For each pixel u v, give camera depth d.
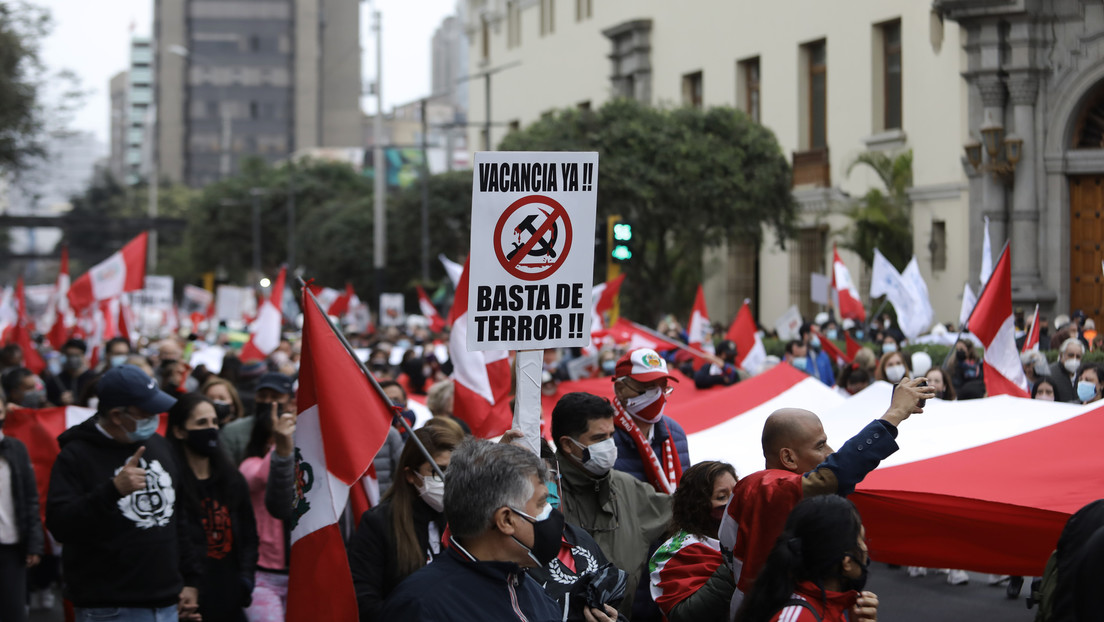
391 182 82.06
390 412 5.62
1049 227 25.47
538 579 5.00
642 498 6.19
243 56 152.38
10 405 10.37
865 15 32.44
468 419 9.02
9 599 8.15
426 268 49.59
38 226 68.94
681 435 7.07
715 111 33.19
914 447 7.23
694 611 5.26
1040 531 6.23
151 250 95.00
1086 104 25.30
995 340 10.73
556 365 18.17
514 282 5.54
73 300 19.50
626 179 31.83
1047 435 6.95
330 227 59.22
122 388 6.34
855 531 4.20
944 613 9.86
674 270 36.84
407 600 4.25
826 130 34.38
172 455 6.69
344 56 159.38
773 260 36.81
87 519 6.19
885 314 27.33
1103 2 24.44
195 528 7.08
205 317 42.81
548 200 5.57
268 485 7.25
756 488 4.82
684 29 40.56
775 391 9.68
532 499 4.29
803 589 4.20
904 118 30.83
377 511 5.54
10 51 29.06
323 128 159.50
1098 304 25.16
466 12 58.28
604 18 45.62
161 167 152.25
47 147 31.23
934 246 29.27
